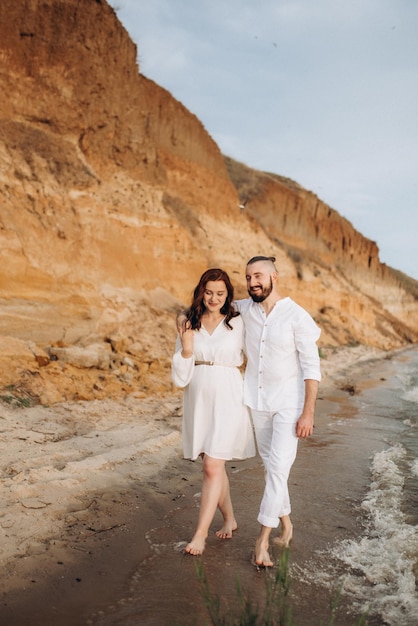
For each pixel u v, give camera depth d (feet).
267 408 11.81
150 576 10.83
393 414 33.63
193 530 13.21
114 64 46.93
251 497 15.99
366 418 31.55
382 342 128.98
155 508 14.49
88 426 20.95
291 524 12.84
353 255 160.86
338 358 82.99
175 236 51.90
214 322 12.08
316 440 24.54
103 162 44.96
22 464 15.80
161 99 67.97
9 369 24.00
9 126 35.86
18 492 13.82
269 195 121.08
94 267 37.01
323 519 14.40
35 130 37.78
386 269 186.19
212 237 69.97
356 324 123.44
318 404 36.29
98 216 39.55
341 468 19.74
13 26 38.06
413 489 17.20
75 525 12.85
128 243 44.55
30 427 19.53
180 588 10.39
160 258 49.52
